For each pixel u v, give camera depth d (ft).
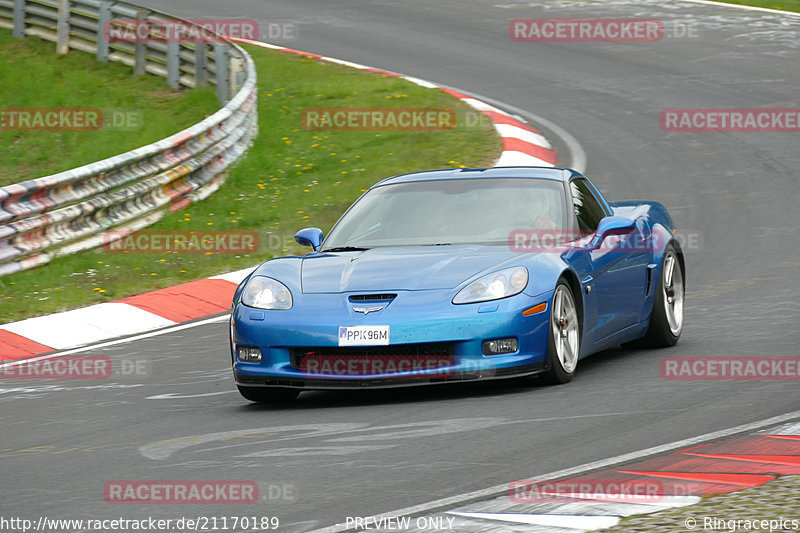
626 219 84.48
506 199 85.40
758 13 307.37
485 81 248.52
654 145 191.11
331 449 61.72
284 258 82.79
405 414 69.87
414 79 248.73
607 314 83.61
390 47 283.38
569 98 231.09
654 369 80.53
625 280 86.17
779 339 88.02
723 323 96.89
